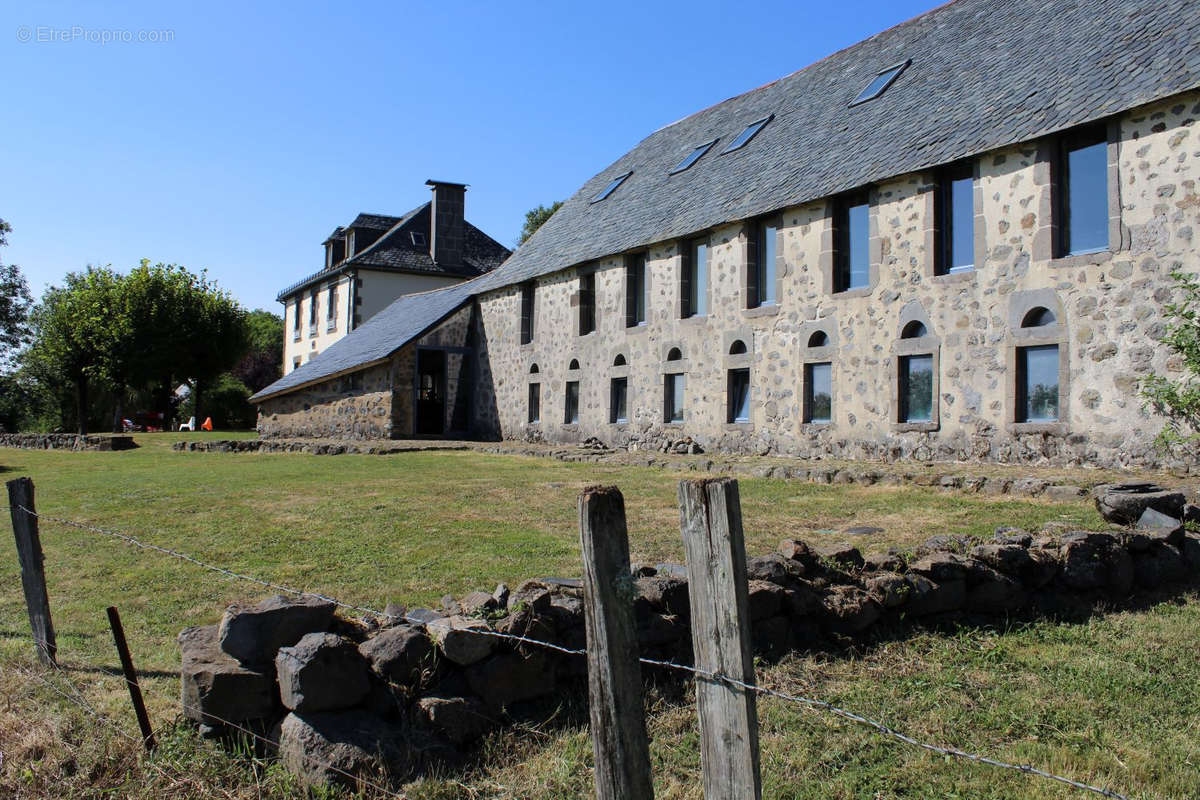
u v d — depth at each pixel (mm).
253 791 3424
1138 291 10266
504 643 4012
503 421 24516
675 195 19469
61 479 14680
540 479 13141
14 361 48812
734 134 20438
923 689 4383
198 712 3748
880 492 10359
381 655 3805
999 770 3555
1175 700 4242
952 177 12766
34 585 5047
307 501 10945
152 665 4910
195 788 3457
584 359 20938
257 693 3777
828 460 13703
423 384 30688
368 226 39906
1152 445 10062
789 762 3627
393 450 19000
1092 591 5918
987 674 4586
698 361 17266
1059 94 11609
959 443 12281
